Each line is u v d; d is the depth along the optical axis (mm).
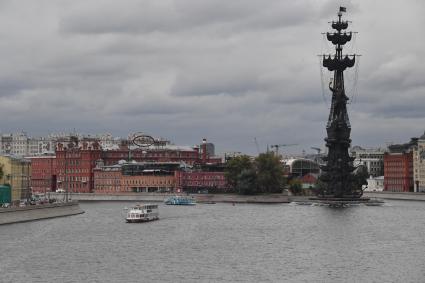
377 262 194250
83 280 169125
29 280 168750
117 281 168125
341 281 168250
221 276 174250
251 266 188625
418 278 171500
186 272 179500
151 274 176750
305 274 176875
